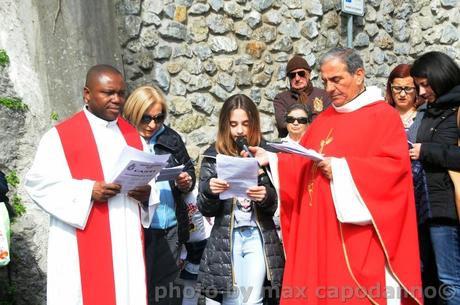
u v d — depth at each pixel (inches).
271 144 132.2
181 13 243.0
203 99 246.8
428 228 147.5
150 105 157.2
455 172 142.6
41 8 190.1
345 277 131.5
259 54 257.0
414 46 300.5
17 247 175.5
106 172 132.8
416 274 132.0
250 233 143.7
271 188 142.7
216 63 249.3
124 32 234.8
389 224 129.4
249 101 149.1
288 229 146.1
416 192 147.6
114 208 131.6
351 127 135.1
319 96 221.6
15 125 181.2
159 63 240.2
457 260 144.4
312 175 139.5
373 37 287.3
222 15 250.1
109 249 130.3
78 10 195.5
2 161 177.9
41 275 177.5
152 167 128.5
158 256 158.9
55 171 130.6
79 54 193.5
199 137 246.2
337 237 133.4
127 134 139.9
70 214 127.2
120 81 135.4
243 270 142.9
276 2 260.5
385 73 290.8
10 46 186.7
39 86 188.9
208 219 171.2
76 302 128.8
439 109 148.7
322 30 271.3
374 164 129.4
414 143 152.1
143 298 133.6
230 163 134.0
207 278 142.7
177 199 162.2
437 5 299.4
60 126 134.4
